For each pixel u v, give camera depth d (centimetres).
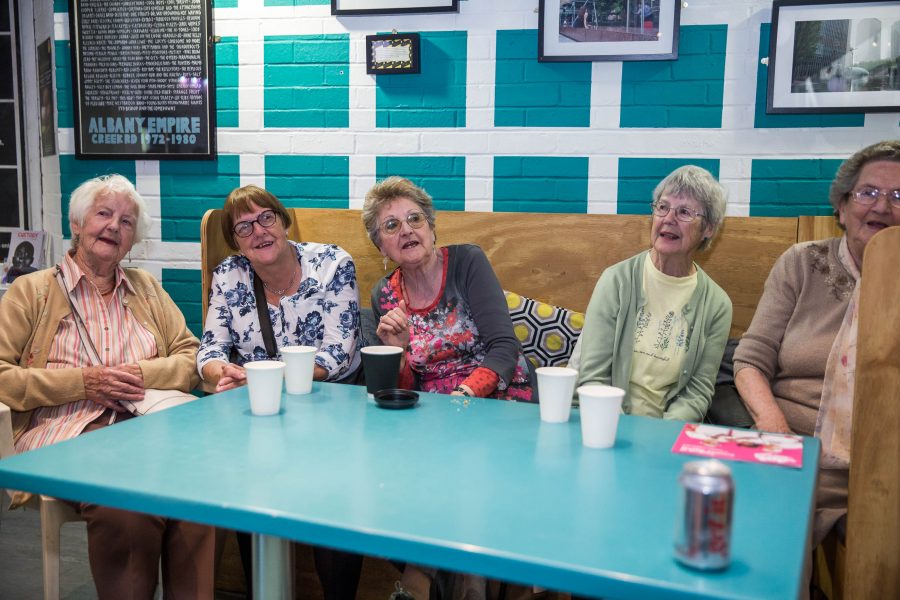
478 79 298
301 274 230
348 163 314
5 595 225
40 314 221
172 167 330
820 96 269
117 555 168
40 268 359
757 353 207
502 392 215
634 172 289
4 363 212
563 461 122
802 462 124
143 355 233
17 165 380
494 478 113
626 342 211
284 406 160
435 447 130
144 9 322
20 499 197
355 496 104
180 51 322
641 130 287
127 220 229
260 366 152
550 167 296
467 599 168
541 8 287
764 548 89
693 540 83
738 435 140
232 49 318
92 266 230
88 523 172
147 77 326
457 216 287
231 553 240
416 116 305
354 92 310
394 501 103
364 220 225
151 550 171
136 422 146
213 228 257
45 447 129
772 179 278
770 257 258
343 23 308
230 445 130
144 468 117
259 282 231
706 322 211
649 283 216
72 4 327
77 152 336
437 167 306
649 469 118
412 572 183
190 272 333
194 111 324
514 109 296
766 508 102
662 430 144
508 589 178
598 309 217
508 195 301
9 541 269
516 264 281
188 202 330
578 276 274
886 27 262
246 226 219
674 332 211
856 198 196
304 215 303
